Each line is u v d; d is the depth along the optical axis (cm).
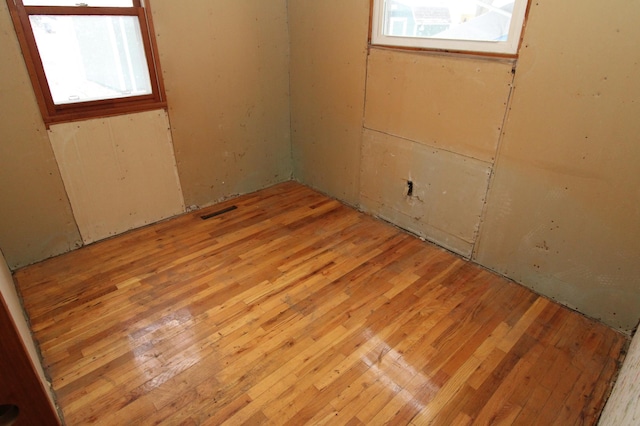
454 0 224
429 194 281
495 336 206
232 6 301
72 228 276
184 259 270
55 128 250
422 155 276
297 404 170
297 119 370
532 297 235
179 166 318
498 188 239
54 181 259
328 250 281
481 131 237
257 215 331
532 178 221
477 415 166
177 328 211
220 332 208
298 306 227
